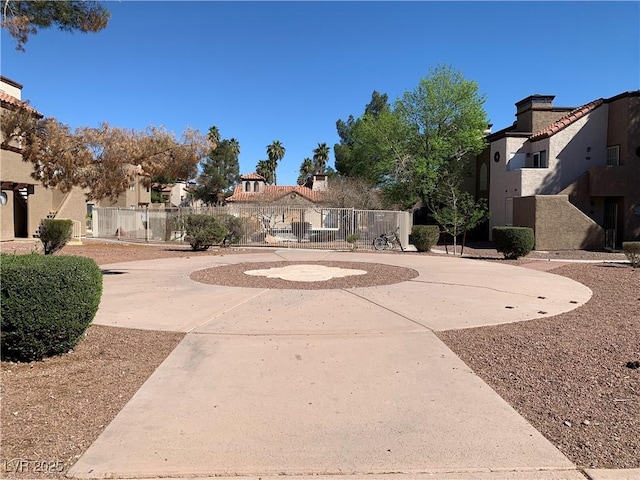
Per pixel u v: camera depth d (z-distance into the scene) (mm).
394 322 7406
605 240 24000
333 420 4016
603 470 3217
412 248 24891
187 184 73312
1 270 5035
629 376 4996
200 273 13219
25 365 5254
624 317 7816
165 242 27750
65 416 4035
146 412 4141
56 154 15500
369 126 32812
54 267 5289
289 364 5434
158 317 7727
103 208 32656
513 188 27281
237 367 5320
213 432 3789
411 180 30047
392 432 3807
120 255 18938
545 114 28844
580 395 4523
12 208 25641
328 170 78500
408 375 5086
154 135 19328
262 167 86812
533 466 3295
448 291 10297
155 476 3178
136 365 5355
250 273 13250
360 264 15859
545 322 7504
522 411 4195
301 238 27109
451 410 4211
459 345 6223
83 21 9789
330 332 6805
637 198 24484
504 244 18125
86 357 5578
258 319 7602
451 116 29797
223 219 24750
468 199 21984
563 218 22344
